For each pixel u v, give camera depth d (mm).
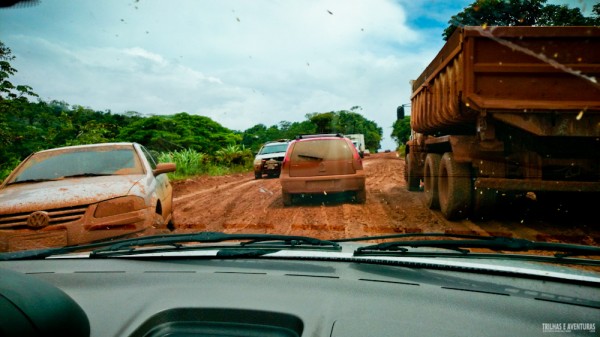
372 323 967
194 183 13836
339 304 1091
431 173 6586
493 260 1562
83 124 14570
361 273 1408
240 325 1048
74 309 898
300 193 7277
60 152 4785
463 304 1090
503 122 4609
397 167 19406
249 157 25359
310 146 7336
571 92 4426
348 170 7219
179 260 1647
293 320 1014
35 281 891
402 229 5066
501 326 952
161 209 4332
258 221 6078
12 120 11734
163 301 1133
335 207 7094
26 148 11961
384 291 1200
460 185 5316
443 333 916
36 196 3564
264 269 1474
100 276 1417
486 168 4977
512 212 5887
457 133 6406
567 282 1260
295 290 1214
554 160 4723
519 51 4457
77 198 3533
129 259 1680
